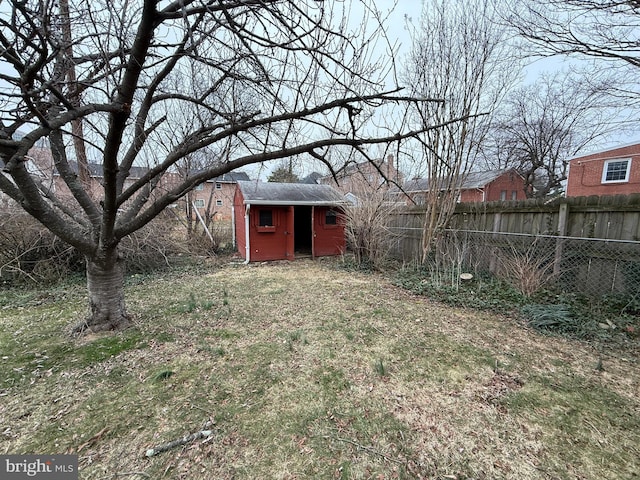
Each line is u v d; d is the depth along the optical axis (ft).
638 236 11.47
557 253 13.70
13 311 12.62
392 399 7.01
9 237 16.19
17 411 6.45
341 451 5.53
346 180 26.91
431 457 5.40
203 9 5.16
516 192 59.93
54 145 9.56
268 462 5.29
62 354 8.92
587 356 8.95
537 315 11.57
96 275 10.25
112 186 7.80
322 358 8.89
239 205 28.09
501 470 5.11
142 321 11.51
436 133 18.62
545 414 6.46
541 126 46.83
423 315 12.53
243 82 7.54
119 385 7.45
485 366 8.44
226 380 7.73
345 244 28.25
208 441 5.73
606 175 38.11
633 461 5.25
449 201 19.20
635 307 11.25
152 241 20.53
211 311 12.85
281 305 13.80
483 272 17.20
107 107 5.90
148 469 5.11
